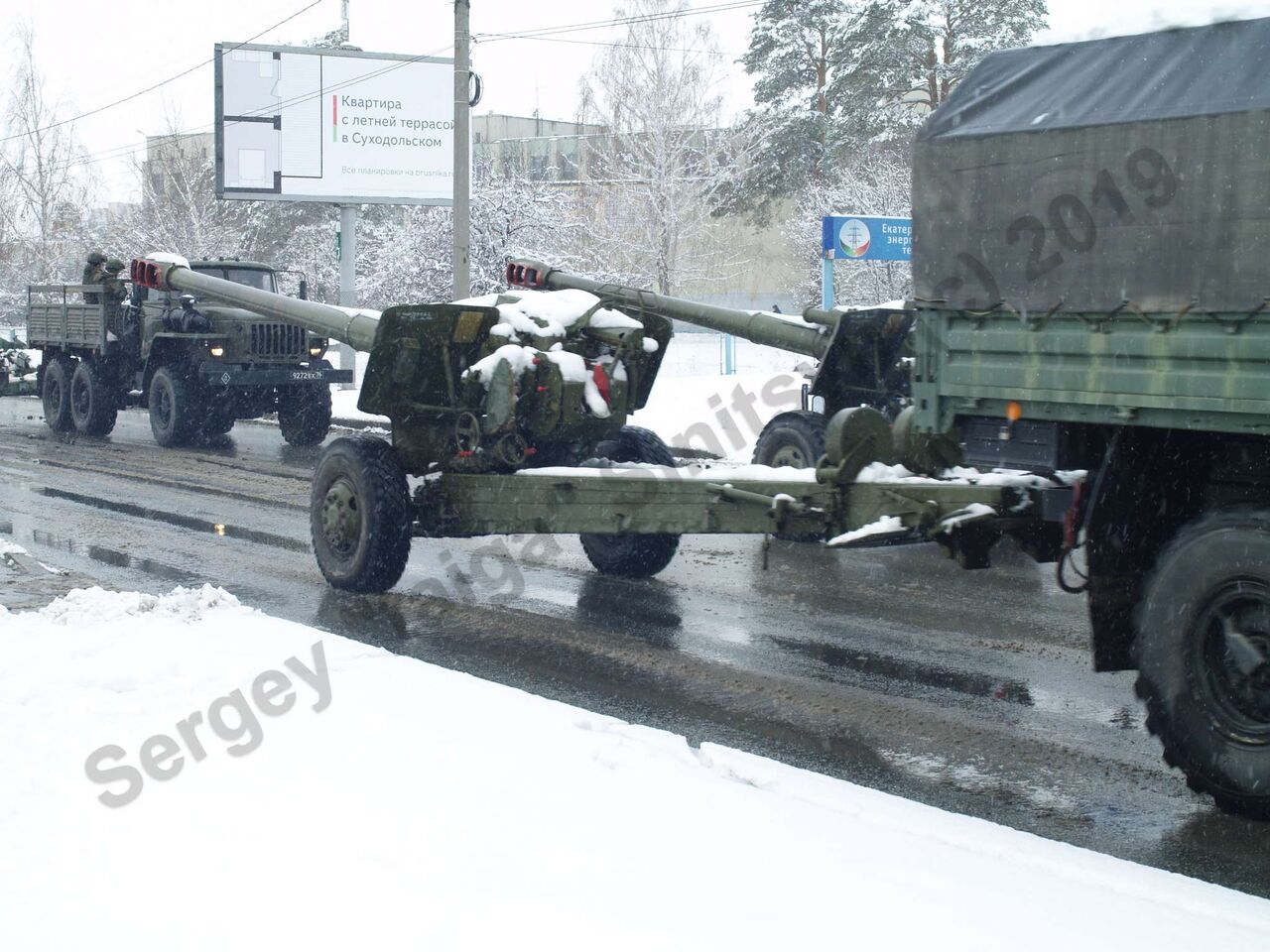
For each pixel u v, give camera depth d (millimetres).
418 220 32750
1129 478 4898
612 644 6988
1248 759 4430
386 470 7961
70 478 13906
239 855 3783
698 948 3182
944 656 6754
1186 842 4379
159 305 17469
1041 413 4887
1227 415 4336
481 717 5039
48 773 4477
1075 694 6086
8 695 5324
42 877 3686
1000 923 3352
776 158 34500
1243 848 4332
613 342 8227
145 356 17625
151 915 3436
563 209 33312
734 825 3984
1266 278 4211
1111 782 4945
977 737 5461
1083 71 4941
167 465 15133
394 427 8070
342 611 7691
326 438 18188
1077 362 4746
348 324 9492
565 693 6051
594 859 3711
